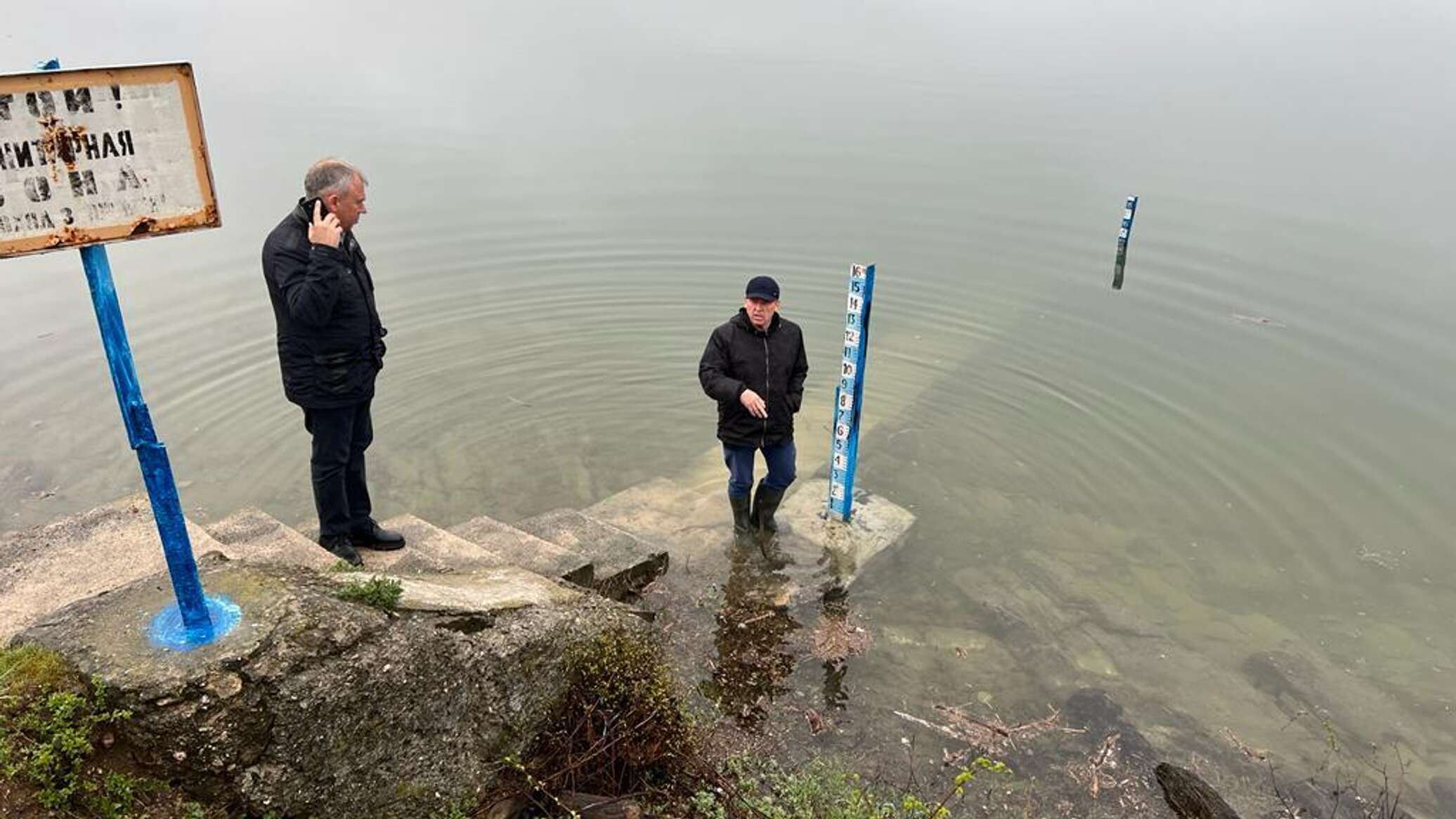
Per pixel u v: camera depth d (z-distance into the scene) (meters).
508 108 20.58
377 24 31.89
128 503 5.12
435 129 18.81
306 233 4.67
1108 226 14.25
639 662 4.30
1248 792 4.99
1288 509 7.83
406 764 3.33
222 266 12.40
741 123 19.56
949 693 5.61
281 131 18.20
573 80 23.59
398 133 18.41
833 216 14.66
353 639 3.22
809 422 9.34
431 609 3.56
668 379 10.25
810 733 5.15
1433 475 8.30
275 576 3.43
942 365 10.47
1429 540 7.43
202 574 3.39
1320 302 11.72
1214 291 12.12
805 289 12.33
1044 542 7.37
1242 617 6.55
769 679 5.60
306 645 3.11
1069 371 10.25
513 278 12.52
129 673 2.90
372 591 3.45
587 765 3.94
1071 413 9.41
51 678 2.92
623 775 4.04
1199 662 6.05
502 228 13.94
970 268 13.02
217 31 29.19
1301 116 20.53
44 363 9.95
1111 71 25.44
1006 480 8.26
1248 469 8.41
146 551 4.70
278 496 7.89
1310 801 4.94
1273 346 10.74
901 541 7.29
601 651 4.14
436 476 8.35
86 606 3.24
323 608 3.26
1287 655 6.14
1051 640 6.18
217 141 17.31
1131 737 5.30
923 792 4.75
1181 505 7.90
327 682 3.09
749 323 6.44
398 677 3.28
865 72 24.81
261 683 2.97
